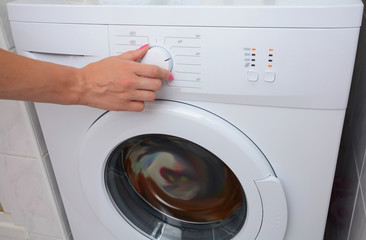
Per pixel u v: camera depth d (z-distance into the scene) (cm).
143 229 92
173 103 70
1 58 63
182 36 64
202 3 63
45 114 81
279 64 61
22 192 103
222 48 63
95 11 66
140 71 62
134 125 73
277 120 67
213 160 79
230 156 70
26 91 65
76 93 67
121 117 73
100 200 87
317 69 60
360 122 82
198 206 89
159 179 88
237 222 84
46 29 70
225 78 65
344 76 60
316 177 71
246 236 79
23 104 86
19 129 91
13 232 115
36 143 92
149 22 64
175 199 90
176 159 83
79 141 82
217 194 85
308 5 57
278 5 58
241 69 63
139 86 63
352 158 88
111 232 92
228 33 61
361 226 72
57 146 85
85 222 97
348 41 58
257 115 67
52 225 108
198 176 84
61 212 106
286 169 72
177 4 63
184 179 86
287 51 60
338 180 103
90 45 69
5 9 79
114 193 89
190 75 66
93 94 67
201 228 90
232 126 70
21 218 110
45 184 99
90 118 78
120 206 90
